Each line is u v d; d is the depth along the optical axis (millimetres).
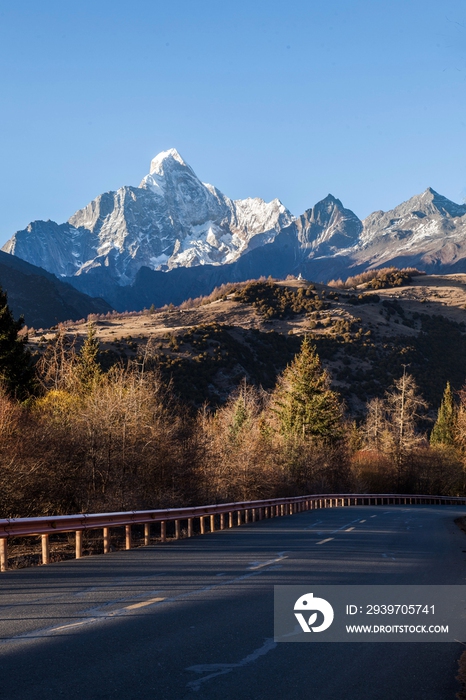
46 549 16750
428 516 43156
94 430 31422
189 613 10805
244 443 46125
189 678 7531
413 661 8883
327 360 136375
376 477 88312
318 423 76062
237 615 10789
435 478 94062
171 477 35438
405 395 92500
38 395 45562
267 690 7277
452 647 9688
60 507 29094
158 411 37250
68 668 7676
